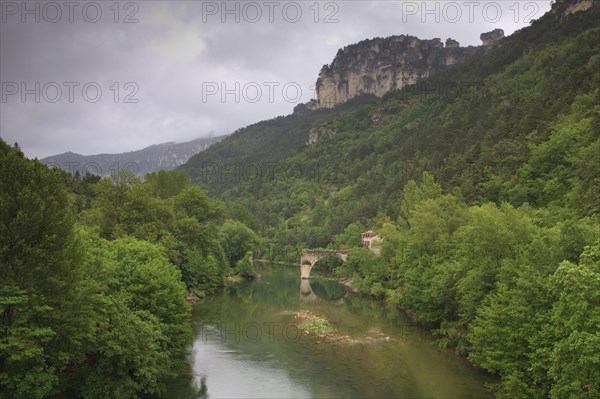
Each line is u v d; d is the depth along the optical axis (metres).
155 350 40.75
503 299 40.88
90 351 35.66
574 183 73.50
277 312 84.81
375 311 85.94
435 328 70.25
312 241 187.00
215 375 50.06
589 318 29.42
